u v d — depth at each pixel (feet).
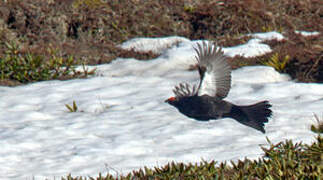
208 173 35.32
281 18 101.91
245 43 88.17
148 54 85.66
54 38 90.27
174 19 101.40
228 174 35.70
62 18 93.20
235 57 79.97
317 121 50.98
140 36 96.58
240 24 97.86
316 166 34.58
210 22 98.53
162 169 36.65
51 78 72.74
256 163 36.76
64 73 73.77
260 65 76.84
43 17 91.35
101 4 100.58
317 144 40.01
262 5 104.58
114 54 86.89
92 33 94.63
